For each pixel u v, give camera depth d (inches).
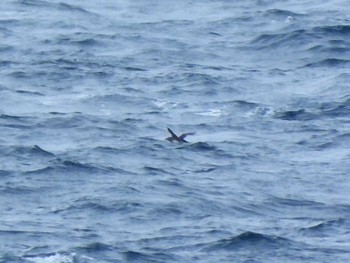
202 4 4913.9
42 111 3649.1
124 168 3179.1
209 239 2763.3
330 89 3900.1
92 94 3816.4
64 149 3316.9
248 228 2834.6
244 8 4857.3
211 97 3821.4
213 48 4365.2
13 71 4018.2
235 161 3265.3
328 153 3353.8
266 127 3558.1
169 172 3166.8
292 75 4072.3
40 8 4776.1
